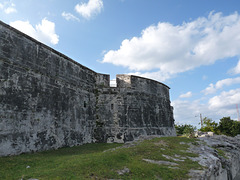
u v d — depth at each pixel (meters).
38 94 10.08
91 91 15.12
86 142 13.66
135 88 16.81
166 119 19.64
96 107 15.37
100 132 14.82
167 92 21.25
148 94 17.78
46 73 10.82
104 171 5.30
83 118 13.67
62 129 11.46
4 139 8.00
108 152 7.63
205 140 13.44
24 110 9.12
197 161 7.61
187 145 10.15
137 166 5.99
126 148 8.37
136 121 15.96
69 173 5.05
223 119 30.64
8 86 8.53
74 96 13.01
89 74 15.12
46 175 4.95
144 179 5.27
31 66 9.91
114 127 15.05
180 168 6.47
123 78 16.86
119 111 15.52
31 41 10.17
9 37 8.98
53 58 11.53
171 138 11.46
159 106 18.86
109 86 16.08
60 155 8.77
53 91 11.16
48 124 10.45
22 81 9.25
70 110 12.40
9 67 8.72
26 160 7.20
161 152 8.08
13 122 8.50
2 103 8.15
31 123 9.40
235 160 11.83
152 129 17.09
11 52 8.95
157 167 6.23
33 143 9.33
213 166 7.54
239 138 18.80
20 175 5.27
